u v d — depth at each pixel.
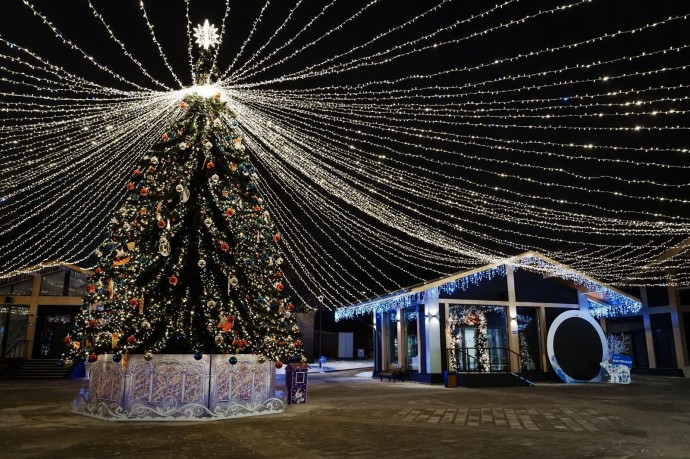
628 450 6.33
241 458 5.74
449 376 16.53
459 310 18.98
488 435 7.27
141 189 9.45
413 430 7.67
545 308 20.00
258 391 9.64
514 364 18.84
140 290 9.16
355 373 25.66
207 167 9.59
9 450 6.09
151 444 6.52
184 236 9.67
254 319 9.88
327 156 10.76
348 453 6.02
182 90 9.66
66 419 8.79
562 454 6.04
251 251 9.95
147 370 8.87
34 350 23.97
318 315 39.69
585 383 18.36
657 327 24.14
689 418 9.23
